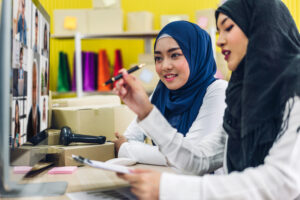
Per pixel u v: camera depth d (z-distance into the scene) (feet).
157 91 5.82
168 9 13.26
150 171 2.35
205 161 3.29
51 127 4.84
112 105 5.61
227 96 3.29
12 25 2.60
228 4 2.91
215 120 4.64
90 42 13.46
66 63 12.12
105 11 10.89
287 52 2.64
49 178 3.32
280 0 2.81
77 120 4.52
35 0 3.51
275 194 2.16
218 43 2.98
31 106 3.37
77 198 2.61
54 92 11.46
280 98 2.47
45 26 4.14
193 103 5.09
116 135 4.77
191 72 5.09
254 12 2.73
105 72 11.79
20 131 2.93
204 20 10.44
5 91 2.47
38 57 3.71
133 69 3.34
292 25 2.77
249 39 2.74
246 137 2.70
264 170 2.25
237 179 2.22
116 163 3.98
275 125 2.54
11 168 2.89
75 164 3.92
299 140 2.24
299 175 2.23
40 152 3.75
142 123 2.91
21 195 2.67
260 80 2.61
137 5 13.47
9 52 2.48
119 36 11.25
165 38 4.98
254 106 2.61
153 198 2.23
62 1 12.83
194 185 2.22
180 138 3.09
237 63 2.94
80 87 10.91
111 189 2.87
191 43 5.01
